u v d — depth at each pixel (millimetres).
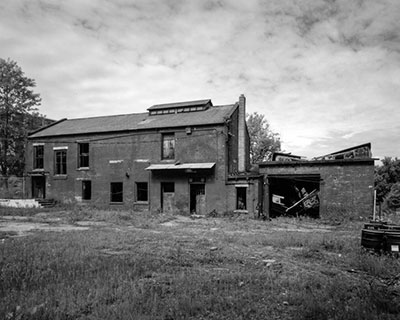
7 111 33688
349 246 10398
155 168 22984
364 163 20125
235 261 8656
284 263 8500
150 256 8953
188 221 19156
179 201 23125
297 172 21875
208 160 22578
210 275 7035
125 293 5602
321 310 4961
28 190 29141
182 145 23453
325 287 6145
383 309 5172
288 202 24594
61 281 6312
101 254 9086
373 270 7613
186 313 4895
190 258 8805
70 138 27328
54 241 11070
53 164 27984
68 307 5031
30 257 8336
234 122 25438
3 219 19516
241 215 21328
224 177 22031
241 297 5590
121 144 25438
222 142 22250
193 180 22828
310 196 22969
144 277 6926
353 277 7176
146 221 18141
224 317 4840
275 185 24406
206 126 22781
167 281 6602
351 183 20375
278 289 6164
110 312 4812
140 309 4914
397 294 5926
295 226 17516
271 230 15711
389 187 36969
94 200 26031
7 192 31297
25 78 34750
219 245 11062
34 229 15078
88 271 7004
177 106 27109
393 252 8758
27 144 29375
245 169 26984
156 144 24250
